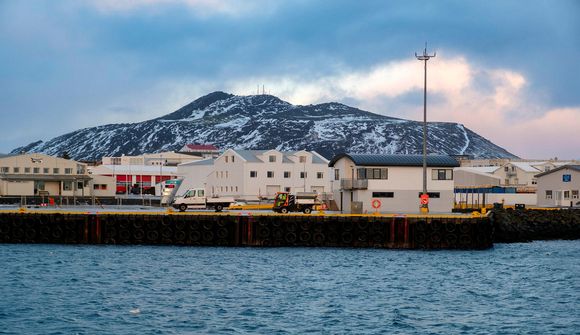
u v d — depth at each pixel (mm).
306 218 99438
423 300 63531
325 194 140500
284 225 99438
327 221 99188
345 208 133250
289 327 53094
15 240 101062
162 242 100312
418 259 88500
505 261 88562
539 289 69688
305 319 55594
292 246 99125
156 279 72188
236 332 51562
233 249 96562
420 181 130000
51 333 50688
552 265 86062
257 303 61125
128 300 61875
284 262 84250
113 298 62688
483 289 69312
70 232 101000
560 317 57594
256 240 99438
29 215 101250
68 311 57406
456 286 70562
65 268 78438
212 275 74750
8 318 54844
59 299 61969
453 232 98438
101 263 82375
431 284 71375
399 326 53875
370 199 128625
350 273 76938
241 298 63156
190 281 71250
